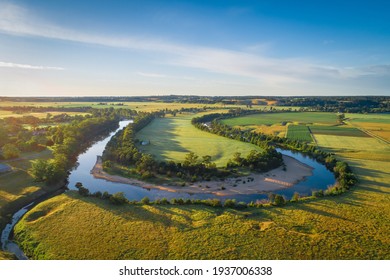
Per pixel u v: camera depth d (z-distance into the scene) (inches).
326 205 2576.3
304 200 2674.7
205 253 1854.1
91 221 2244.1
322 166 4185.5
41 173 3127.5
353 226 2203.5
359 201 2682.1
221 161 4069.9
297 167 4052.7
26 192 2883.9
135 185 3289.9
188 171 3513.8
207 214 2369.6
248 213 2400.3
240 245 1940.2
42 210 2449.6
